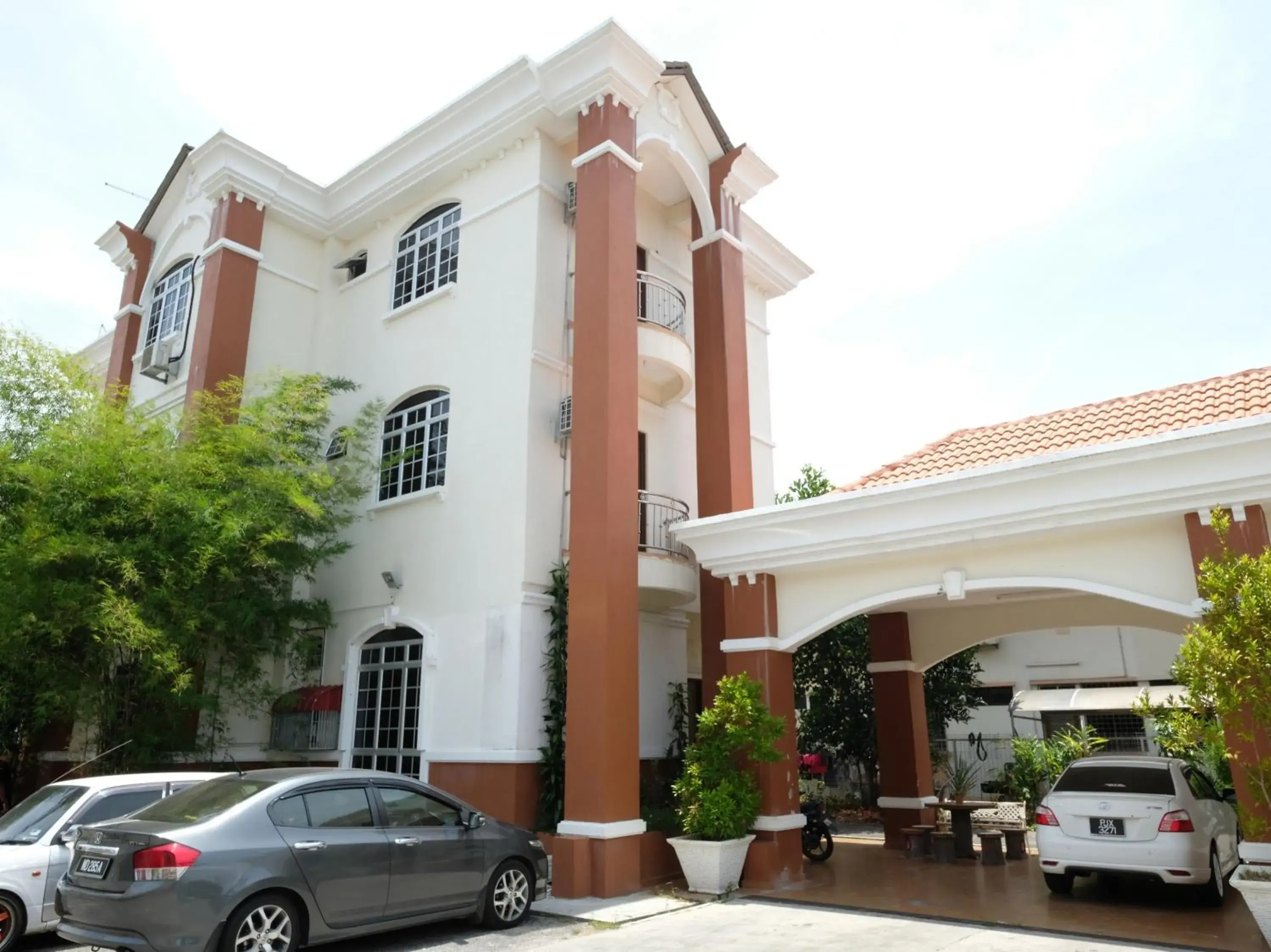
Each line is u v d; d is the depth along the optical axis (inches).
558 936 307.9
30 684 418.3
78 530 404.8
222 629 444.1
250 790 270.8
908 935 301.0
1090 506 322.3
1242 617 254.4
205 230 629.9
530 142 532.1
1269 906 248.7
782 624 413.7
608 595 406.6
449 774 458.3
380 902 279.9
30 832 306.2
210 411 507.2
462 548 491.5
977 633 522.3
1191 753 523.5
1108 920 319.3
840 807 737.6
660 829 419.8
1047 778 636.7
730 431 519.8
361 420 557.3
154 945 232.5
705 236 562.9
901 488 359.3
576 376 448.1
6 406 448.8
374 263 615.8
